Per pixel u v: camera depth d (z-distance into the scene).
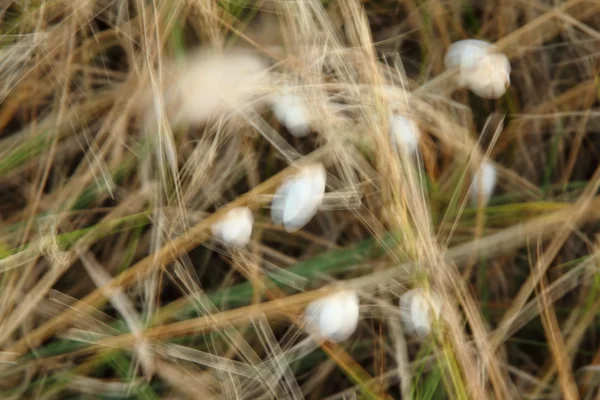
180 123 0.61
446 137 0.61
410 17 0.64
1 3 0.62
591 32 0.63
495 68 0.61
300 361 0.60
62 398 0.59
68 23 0.61
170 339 0.59
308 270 0.60
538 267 0.60
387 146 0.58
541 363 0.61
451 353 0.57
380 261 0.60
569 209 0.60
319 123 0.60
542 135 0.64
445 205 0.61
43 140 0.61
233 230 0.59
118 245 0.61
